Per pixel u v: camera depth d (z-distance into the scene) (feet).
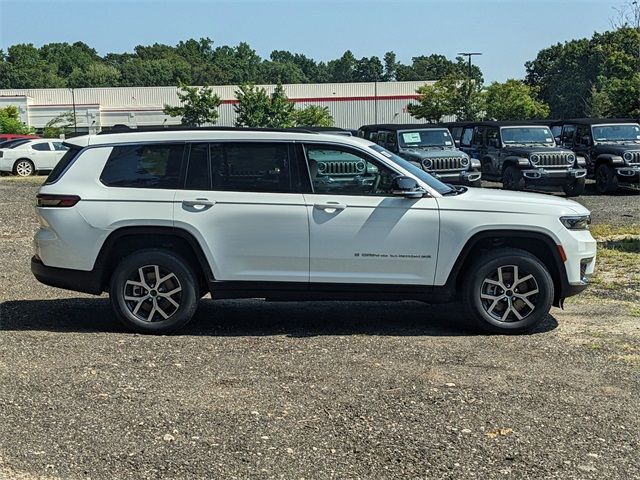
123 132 23.25
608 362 19.71
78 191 22.50
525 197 23.43
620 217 51.16
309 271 22.54
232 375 18.45
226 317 25.05
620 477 13.19
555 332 22.90
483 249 23.09
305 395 17.06
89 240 22.38
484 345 21.42
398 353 20.49
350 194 22.50
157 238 22.77
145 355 20.17
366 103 212.23
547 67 322.96
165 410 16.10
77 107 223.71
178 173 22.65
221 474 13.24
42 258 22.85
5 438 14.62
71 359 19.71
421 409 16.24
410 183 21.99
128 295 22.54
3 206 59.93
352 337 22.29
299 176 22.53
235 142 22.63
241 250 22.41
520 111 163.22
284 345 21.35
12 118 202.59
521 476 13.20
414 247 22.40
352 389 17.48
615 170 66.85
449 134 67.72
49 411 15.98
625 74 122.72
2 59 480.64
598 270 32.37
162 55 537.65
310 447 14.33
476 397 16.98
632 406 16.52
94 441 14.53
